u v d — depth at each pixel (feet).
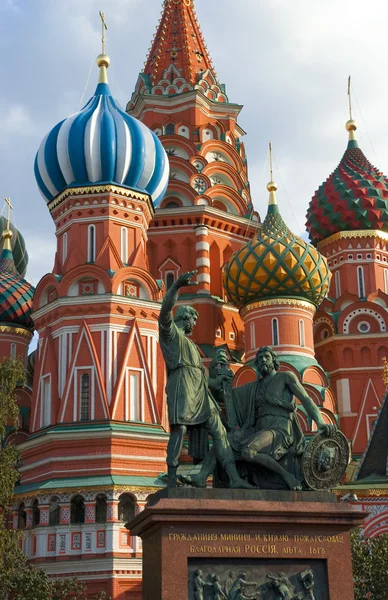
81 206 151.12
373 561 99.96
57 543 128.06
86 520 128.67
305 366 157.89
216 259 183.83
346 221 188.96
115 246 148.66
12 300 183.62
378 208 188.96
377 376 175.83
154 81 200.95
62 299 143.84
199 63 203.31
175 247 183.32
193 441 57.67
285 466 56.03
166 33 206.80
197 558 51.19
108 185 150.92
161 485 133.18
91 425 135.44
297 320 162.81
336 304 184.55
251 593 51.13
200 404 56.95
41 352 147.23
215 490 52.90
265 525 52.60
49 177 155.33
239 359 176.55
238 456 56.08
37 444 138.21
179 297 176.65
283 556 52.29
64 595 103.45
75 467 133.49
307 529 53.36
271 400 57.52
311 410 56.75
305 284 163.32
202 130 194.39
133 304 144.77
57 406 139.33
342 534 53.83
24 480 140.67
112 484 129.18
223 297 181.47
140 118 197.88
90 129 152.46
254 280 163.22
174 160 188.34
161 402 144.15
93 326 142.10
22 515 138.82
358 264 188.24
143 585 54.34
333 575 52.75
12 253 216.54
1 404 115.03
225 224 186.70
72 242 149.59
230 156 197.06
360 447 170.50
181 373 57.36
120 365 140.26
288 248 163.02
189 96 195.31
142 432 136.15
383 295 184.14
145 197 155.22
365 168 196.95
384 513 127.54
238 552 51.62
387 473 133.49
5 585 98.32
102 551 126.52
